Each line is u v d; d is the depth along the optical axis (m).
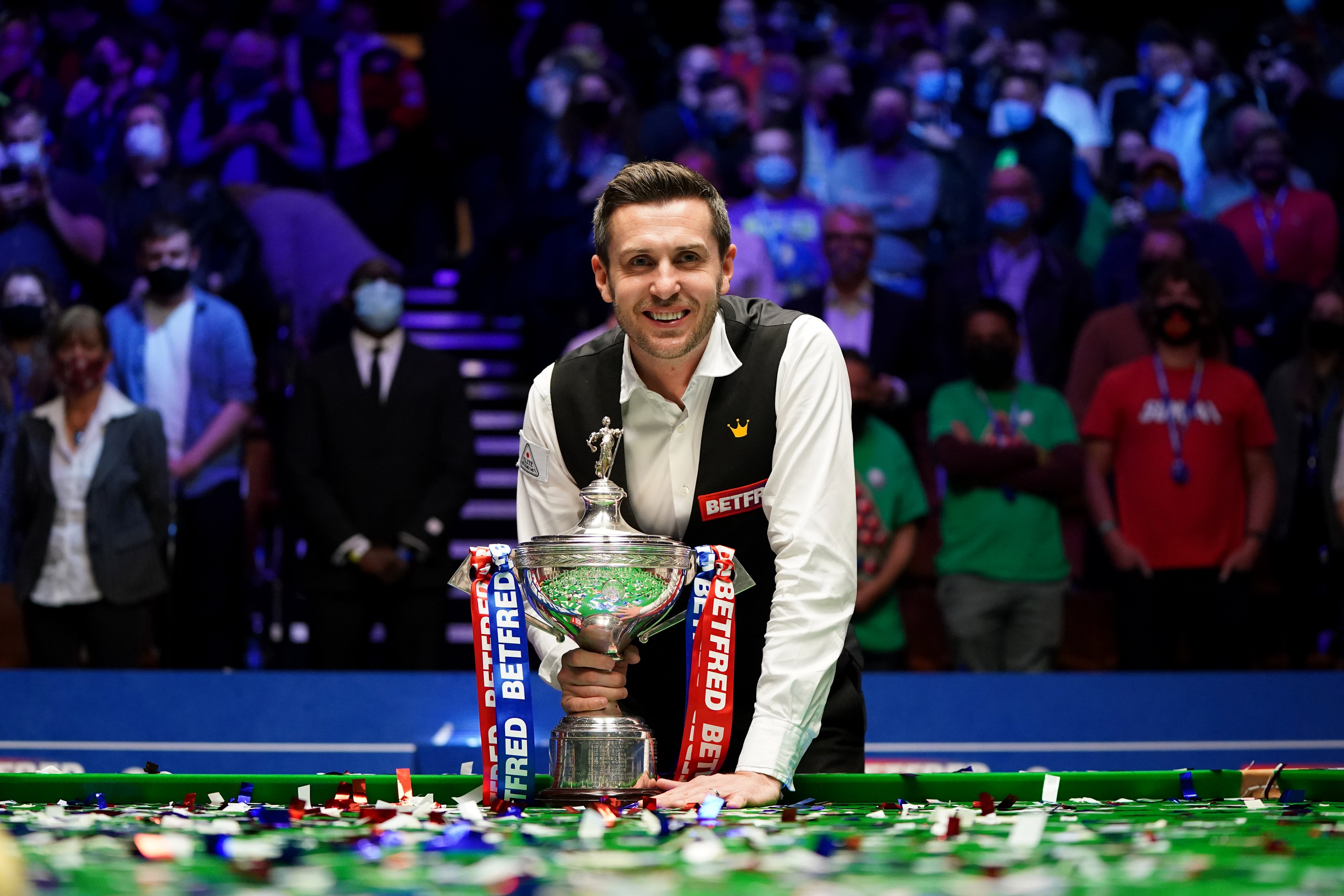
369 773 3.64
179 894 0.92
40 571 5.35
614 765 1.69
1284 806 1.55
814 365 1.93
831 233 6.38
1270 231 6.93
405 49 9.02
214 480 5.98
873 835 1.28
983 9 7.86
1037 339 6.50
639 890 0.92
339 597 5.40
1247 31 7.68
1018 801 1.66
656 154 7.40
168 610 5.76
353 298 5.57
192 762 4.04
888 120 7.04
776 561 1.90
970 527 5.57
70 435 5.41
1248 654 5.50
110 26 7.14
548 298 7.39
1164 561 5.52
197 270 6.67
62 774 1.70
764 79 7.45
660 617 1.75
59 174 6.75
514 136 8.02
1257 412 5.62
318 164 7.36
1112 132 7.54
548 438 2.04
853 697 2.00
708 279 1.82
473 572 1.76
